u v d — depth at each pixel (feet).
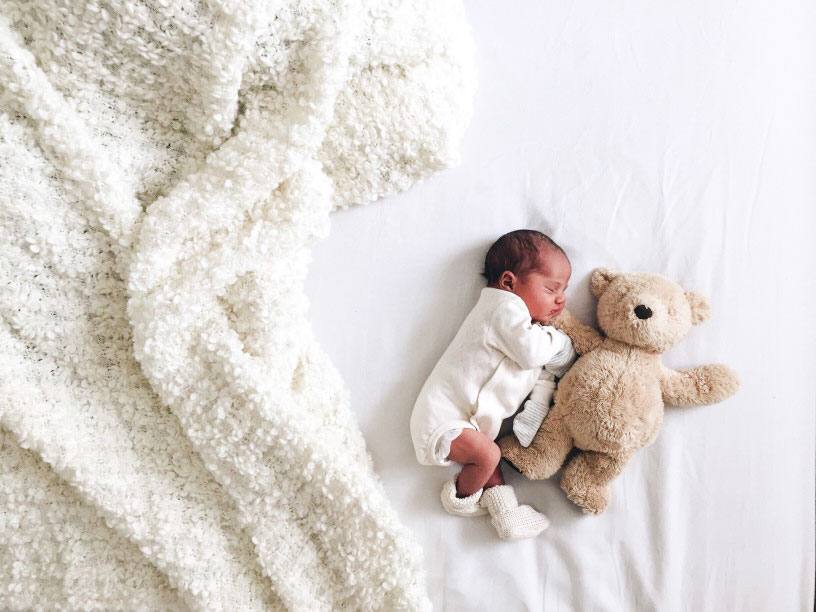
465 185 3.68
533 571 3.66
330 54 3.09
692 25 3.74
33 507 3.24
